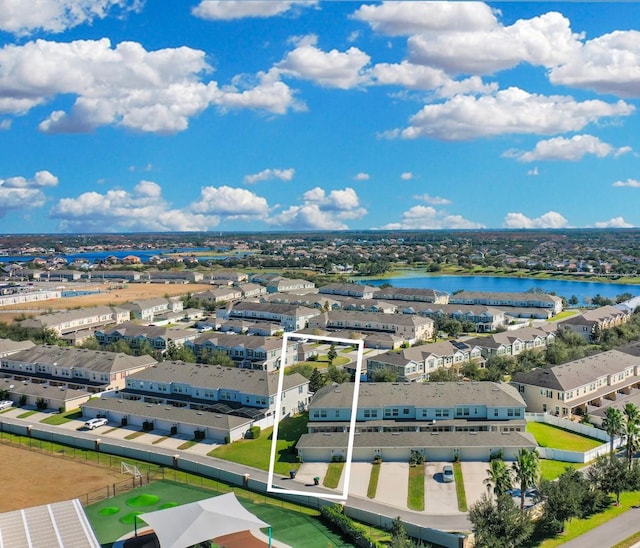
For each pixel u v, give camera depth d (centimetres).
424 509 7406
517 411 9669
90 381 13012
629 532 6794
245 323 19162
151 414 10631
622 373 12356
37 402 12044
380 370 12494
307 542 6656
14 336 16975
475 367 13000
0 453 9594
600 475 7650
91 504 7681
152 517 6325
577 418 10819
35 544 5916
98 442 9662
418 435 9106
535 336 16662
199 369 12069
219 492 8031
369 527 6969
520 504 7181
